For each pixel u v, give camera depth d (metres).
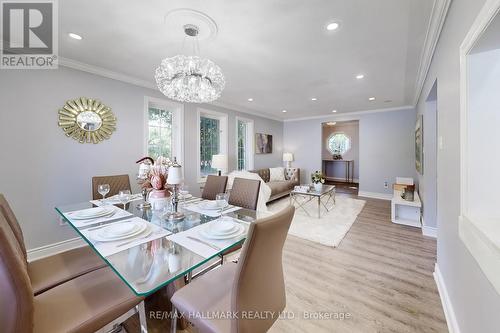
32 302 0.85
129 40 2.16
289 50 2.37
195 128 4.25
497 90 1.08
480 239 0.92
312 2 1.63
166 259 1.11
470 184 1.14
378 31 2.01
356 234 3.10
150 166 1.96
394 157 5.40
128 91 3.18
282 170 6.33
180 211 1.83
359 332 1.44
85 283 1.22
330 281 1.99
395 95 4.16
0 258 0.78
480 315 1.04
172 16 1.78
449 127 1.56
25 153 2.35
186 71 2.20
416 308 1.65
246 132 5.91
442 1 1.57
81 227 1.46
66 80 2.59
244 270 0.86
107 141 2.96
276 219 0.91
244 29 1.97
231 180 4.24
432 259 2.38
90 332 0.99
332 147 9.41
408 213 3.68
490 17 0.84
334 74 3.05
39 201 2.45
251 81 3.37
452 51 1.48
